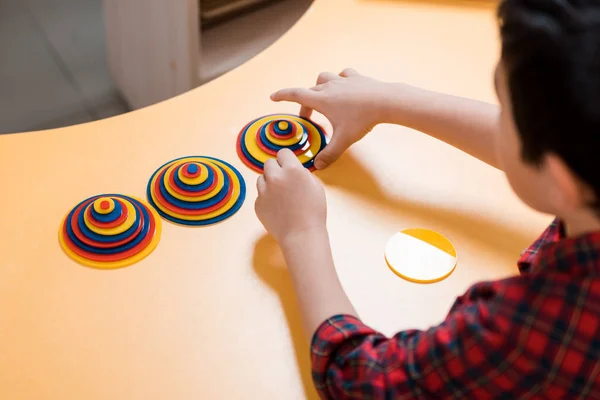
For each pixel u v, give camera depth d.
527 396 0.42
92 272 0.59
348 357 0.49
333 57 0.87
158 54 1.37
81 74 1.77
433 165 0.73
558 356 0.40
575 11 0.35
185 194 0.65
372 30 0.93
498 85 0.43
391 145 0.75
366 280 0.61
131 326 0.56
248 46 1.33
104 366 0.53
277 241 0.62
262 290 0.59
